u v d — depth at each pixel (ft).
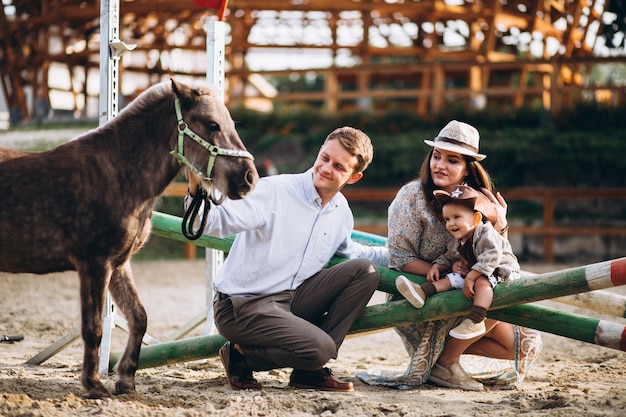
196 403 12.21
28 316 23.91
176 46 64.75
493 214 13.34
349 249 14.12
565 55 62.39
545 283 12.41
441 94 56.08
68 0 64.69
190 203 12.50
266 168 49.96
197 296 30.86
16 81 66.49
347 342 21.59
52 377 14.17
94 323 12.09
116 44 14.53
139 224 12.41
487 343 14.33
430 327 13.76
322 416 11.57
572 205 49.98
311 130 57.21
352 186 52.70
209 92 12.41
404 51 66.85
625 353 18.67
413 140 53.47
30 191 11.84
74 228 11.92
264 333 12.75
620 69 82.02
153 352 14.05
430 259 13.80
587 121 52.60
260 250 13.07
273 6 60.85
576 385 14.15
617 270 12.00
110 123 12.44
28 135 55.67
